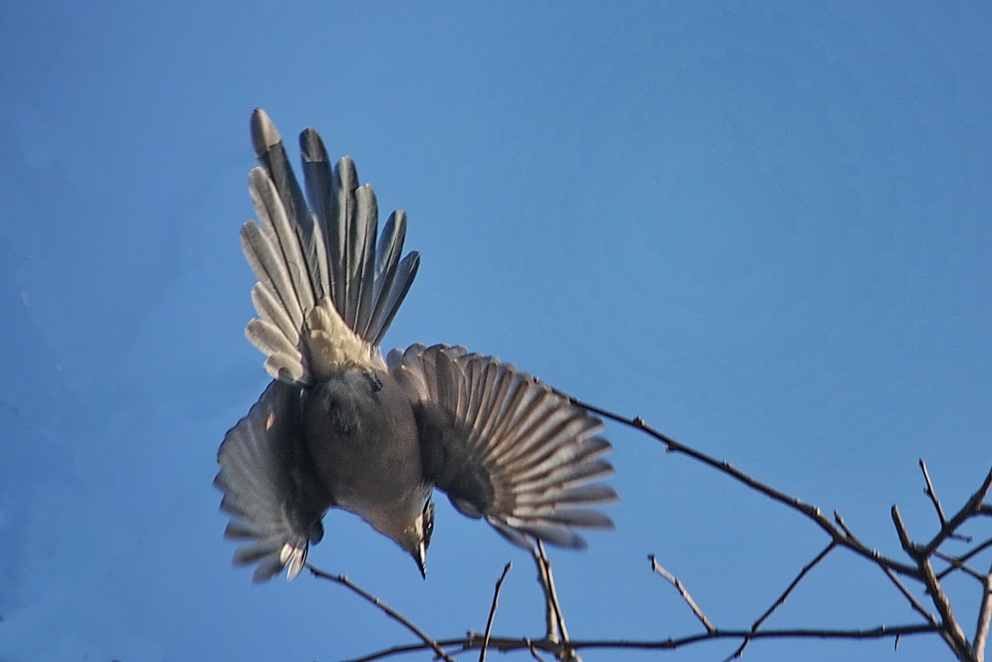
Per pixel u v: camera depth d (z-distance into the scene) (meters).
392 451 10.91
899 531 7.23
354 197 10.93
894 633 7.04
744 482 7.54
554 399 10.91
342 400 10.64
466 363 11.09
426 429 11.41
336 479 11.12
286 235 10.49
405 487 11.20
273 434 10.66
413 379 11.41
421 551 11.53
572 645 7.91
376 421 10.75
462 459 11.41
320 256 10.67
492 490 11.45
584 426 10.98
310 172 10.78
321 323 10.62
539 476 11.30
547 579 8.77
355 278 10.91
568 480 11.20
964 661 6.82
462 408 11.25
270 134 10.56
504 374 10.98
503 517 11.45
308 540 11.16
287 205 10.55
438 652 8.25
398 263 11.26
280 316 10.41
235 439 10.05
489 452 11.33
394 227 11.30
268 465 10.66
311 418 10.81
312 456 11.10
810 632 7.25
